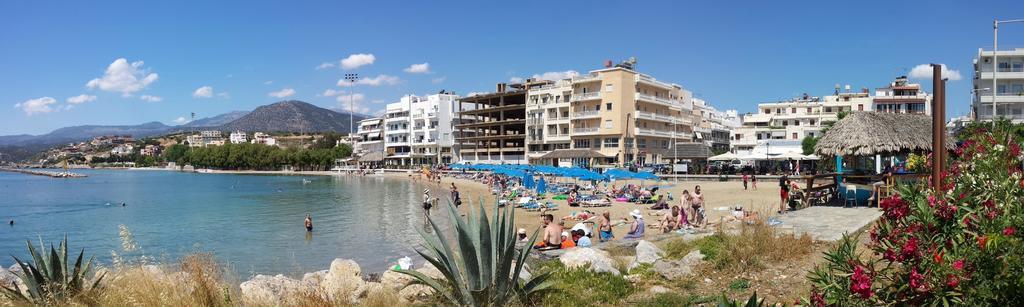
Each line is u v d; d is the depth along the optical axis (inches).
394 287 350.0
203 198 2246.6
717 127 4340.6
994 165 216.7
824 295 189.5
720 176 2167.8
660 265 363.9
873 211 628.7
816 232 476.7
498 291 281.0
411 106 4773.6
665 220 784.3
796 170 2329.0
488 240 278.2
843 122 748.6
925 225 175.8
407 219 1355.8
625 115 3230.8
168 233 1198.9
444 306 284.0
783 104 4306.1
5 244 1104.2
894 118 759.7
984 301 157.2
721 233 420.8
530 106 3681.1
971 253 163.0
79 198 2343.8
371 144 5477.4
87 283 334.3
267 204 1894.7
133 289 308.2
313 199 2081.7
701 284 333.4
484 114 4188.0
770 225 482.6
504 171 2373.3
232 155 6043.3
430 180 3147.1
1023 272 149.7
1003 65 2249.0
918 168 700.0
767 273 341.7
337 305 305.1
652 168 2773.1
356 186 2952.8
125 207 1888.5
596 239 856.3
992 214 171.2
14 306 312.3
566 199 1579.7
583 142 3388.3
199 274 305.6
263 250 941.8
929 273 166.7
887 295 178.5
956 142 763.4
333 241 1019.9
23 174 6747.1
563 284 336.2
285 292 326.0
